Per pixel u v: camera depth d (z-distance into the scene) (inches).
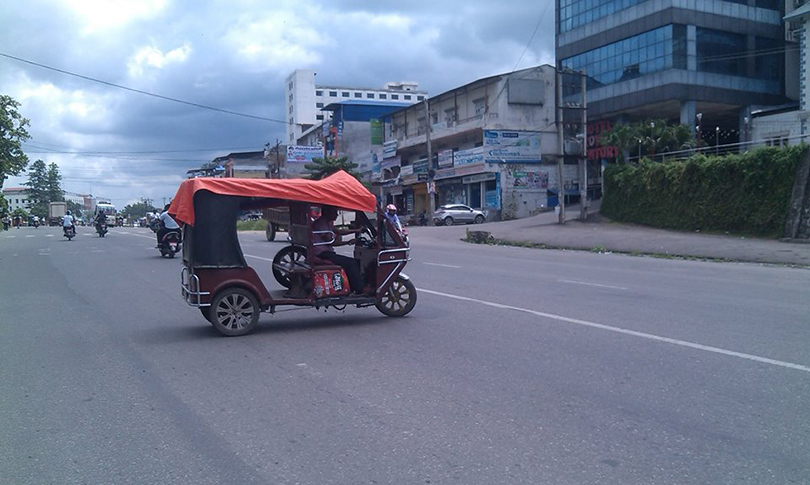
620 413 220.4
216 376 275.6
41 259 916.6
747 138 1509.6
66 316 435.5
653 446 191.6
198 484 170.6
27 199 4439.0
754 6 1651.1
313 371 279.7
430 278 610.5
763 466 177.5
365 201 388.2
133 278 657.6
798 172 937.5
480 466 178.2
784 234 941.8
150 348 332.2
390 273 396.5
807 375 263.1
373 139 2534.5
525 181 1831.9
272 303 367.2
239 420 219.0
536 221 1501.0
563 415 218.8
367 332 362.3
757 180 991.0
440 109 2149.4
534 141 1846.7
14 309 467.5
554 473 173.6
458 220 1756.9
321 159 2272.4
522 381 259.0
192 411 229.6
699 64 1585.9
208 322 403.9
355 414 222.5
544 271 674.2
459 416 218.8
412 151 2301.9
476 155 1836.9
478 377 265.6
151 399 245.0
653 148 1338.6
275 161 2952.8
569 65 1877.5
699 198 1095.6
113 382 269.6
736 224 1025.5
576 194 1895.9
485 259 834.8
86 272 724.7
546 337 339.3
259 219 1951.3
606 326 366.0
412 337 346.6
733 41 1628.9
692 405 227.8
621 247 984.9
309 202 373.4
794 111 1403.8
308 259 386.0
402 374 272.2
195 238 350.6
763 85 1662.2
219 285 354.9
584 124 1352.1
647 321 380.2
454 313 417.1
